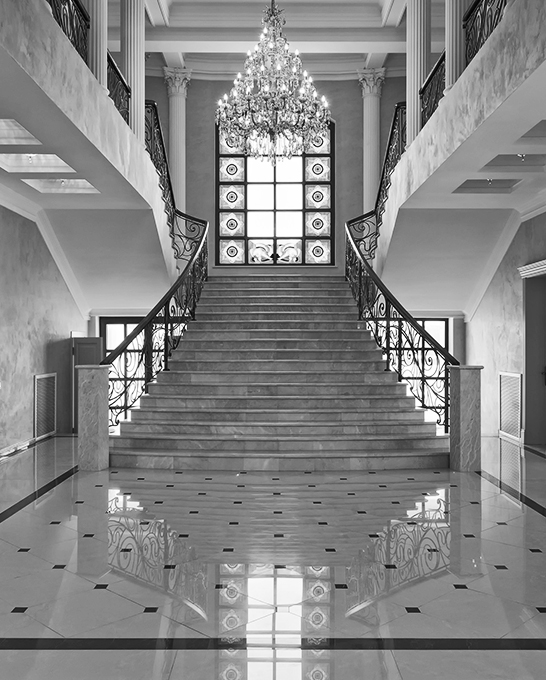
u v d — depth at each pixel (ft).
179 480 25.84
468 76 23.84
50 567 16.46
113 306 43.78
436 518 20.79
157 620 13.48
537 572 16.19
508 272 37.58
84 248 38.60
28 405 34.83
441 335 46.75
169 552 17.58
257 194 50.24
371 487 24.77
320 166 50.16
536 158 28.45
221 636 12.79
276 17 30.19
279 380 33.32
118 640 12.61
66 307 40.57
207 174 49.67
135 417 30.89
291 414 30.58
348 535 19.06
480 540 18.61
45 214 35.94
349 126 49.42
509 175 29.09
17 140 24.53
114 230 37.11
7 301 32.04
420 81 33.55
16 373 33.19
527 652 12.19
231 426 29.76
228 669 11.55
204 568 16.40
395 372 33.32
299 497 23.31
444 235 38.01
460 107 24.76
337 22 42.22
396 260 39.83
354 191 49.57
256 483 25.36
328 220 50.14
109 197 32.86
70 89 21.79
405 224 37.06
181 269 45.55
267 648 12.32
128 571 16.20
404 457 28.09
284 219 50.21
